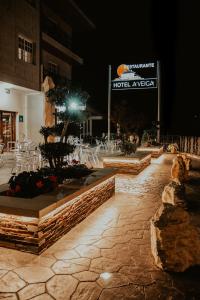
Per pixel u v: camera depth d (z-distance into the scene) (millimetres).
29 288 3176
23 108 16953
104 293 3117
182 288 3236
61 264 3709
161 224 3625
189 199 6840
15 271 3518
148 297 3064
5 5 13305
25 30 15078
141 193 7707
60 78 6930
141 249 4195
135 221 5418
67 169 6320
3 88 14930
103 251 4113
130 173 10648
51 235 4246
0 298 2996
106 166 10969
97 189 6180
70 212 4867
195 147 18016
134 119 19078
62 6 19266
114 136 22141
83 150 13094
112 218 5582
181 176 9211
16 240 4016
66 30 22625
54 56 19938
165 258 3562
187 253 3562
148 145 18312
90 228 5023
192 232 3600
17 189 4723
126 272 3547
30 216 3877
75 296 3055
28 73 15453
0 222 4070
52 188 5020
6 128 15648
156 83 21344
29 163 10266
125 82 21688
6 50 13492
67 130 6992
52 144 6242
